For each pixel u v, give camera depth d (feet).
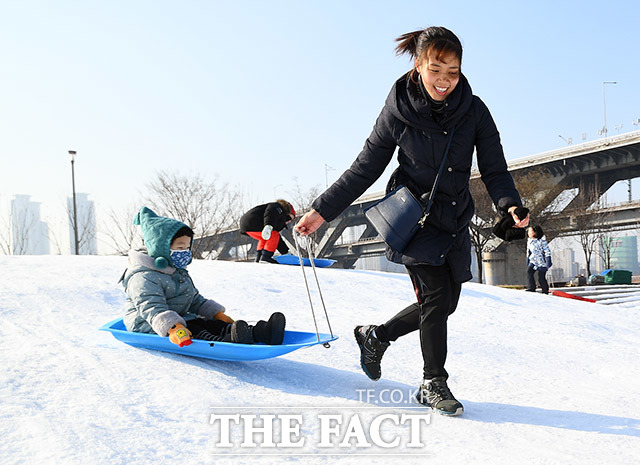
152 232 9.95
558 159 133.49
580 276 75.82
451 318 18.12
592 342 17.15
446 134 8.31
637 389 10.67
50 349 9.15
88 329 11.07
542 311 22.88
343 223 166.50
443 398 8.02
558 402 9.12
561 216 117.08
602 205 129.29
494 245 126.82
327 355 11.06
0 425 5.91
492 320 18.58
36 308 12.36
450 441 6.75
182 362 9.20
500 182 8.55
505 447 6.61
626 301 44.04
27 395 6.89
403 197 8.55
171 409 7.09
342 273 25.36
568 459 6.23
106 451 5.57
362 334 9.32
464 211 8.65
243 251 105.70
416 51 8.18
